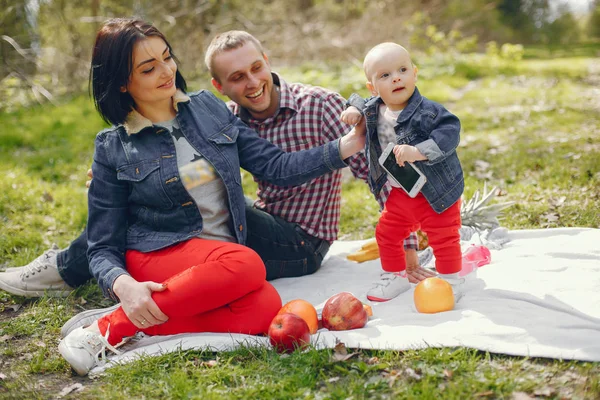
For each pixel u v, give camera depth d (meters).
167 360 2.64
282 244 3.51
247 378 2.44
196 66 12.18
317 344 2.60
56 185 6.09
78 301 3.54
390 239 3.12
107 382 2.55
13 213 5.19
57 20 11.41
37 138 8.11
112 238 3.00
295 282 3.58
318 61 13.97
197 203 3.01
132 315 2.64
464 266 3.22
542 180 5.21
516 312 2.68
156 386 2.46
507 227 4.17
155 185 2.96
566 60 15.54
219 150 3.08
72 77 11.28
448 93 10.31
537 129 7.28
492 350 2.43
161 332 2.90
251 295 2.84
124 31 2.85
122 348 2.83
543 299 2.75
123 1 11.99
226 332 2.84
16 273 3.58
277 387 2.35
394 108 2.97
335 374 2.44
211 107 3.22
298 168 3.10
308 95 3.54
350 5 15.27
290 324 2.59
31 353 2.93
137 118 3.02
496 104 9.21
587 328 2.50
